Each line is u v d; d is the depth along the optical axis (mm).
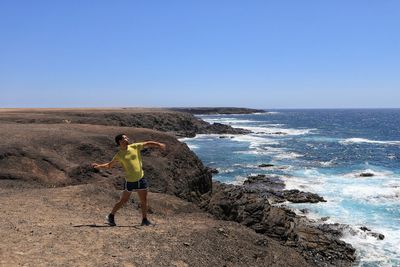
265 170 36656
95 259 7414
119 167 20359
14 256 7027
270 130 89562
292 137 71375
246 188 28562
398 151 50656
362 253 17000
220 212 17359
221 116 177500
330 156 46031
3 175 16359
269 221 17938
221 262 9039
